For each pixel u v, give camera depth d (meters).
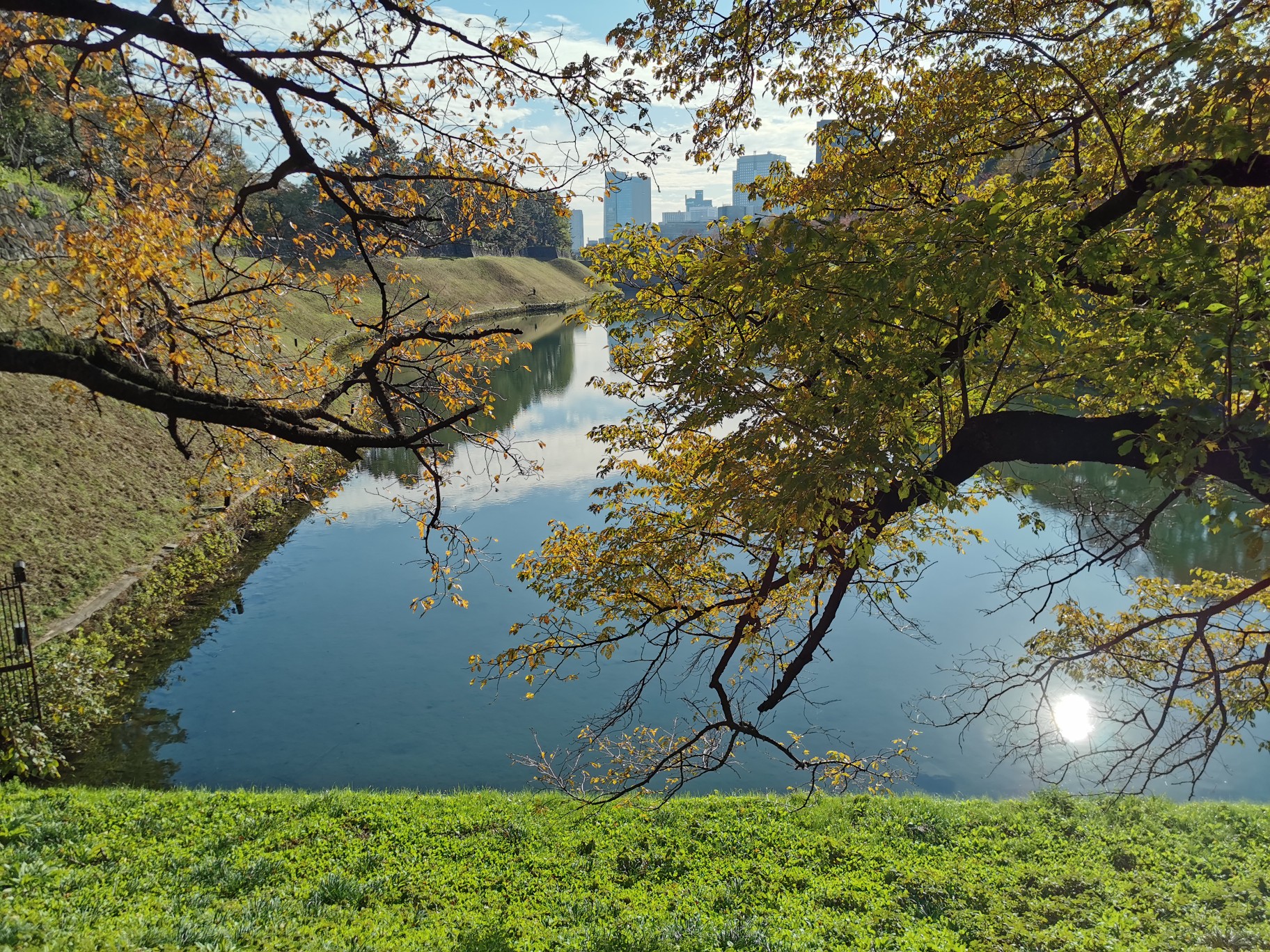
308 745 14.07
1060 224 5.20
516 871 9.72
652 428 9.56
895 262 5.24
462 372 7.91
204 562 20.69
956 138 7.94
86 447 20.70
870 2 6.91
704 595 9.72
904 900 9.35
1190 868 10.04
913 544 9.31
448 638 18.39
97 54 6.29
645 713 15.19
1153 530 22.14
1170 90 5.23
